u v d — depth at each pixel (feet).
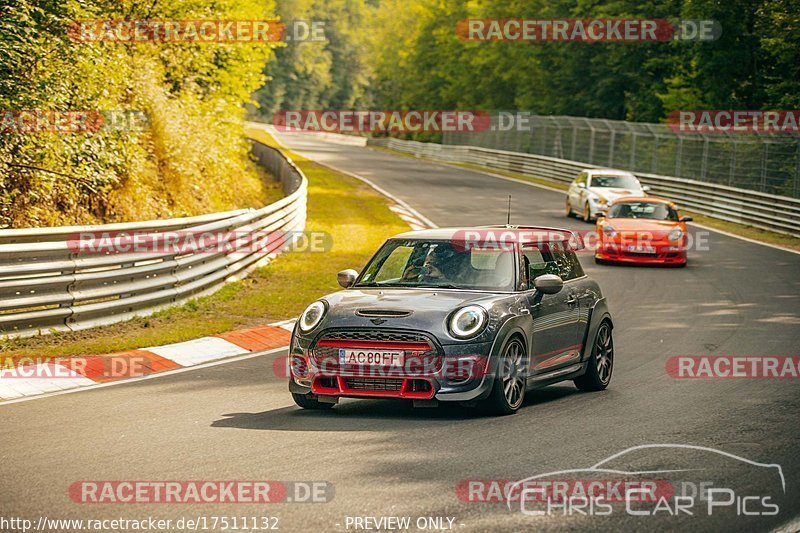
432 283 110.73
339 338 101.19
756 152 391.65
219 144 350.64
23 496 73.05
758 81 533.14
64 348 139.85
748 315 187.32
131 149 242.78
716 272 254.06
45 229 146.30
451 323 100.37
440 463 82.02
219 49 362.94
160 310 172.04
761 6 504.02
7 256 140.46
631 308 196.65
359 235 313.53
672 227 266.36
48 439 92.38
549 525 65.36
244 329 164.04
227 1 355.97
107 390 118.83
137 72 286.87
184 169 292.20
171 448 88.17
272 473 79.00
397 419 102.22
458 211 409.69
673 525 65.82
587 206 374.43
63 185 219.82
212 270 196.34
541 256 117.80
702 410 107.24
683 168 464.65
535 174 627.87
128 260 163.22
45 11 208.33
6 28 192.54
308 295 200.75
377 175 608.60
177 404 110.32
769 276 246.06
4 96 194.39
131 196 253.85
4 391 116.78
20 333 142.51
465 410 107.86
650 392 120.16
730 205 388.37
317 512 68.18
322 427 97.50
